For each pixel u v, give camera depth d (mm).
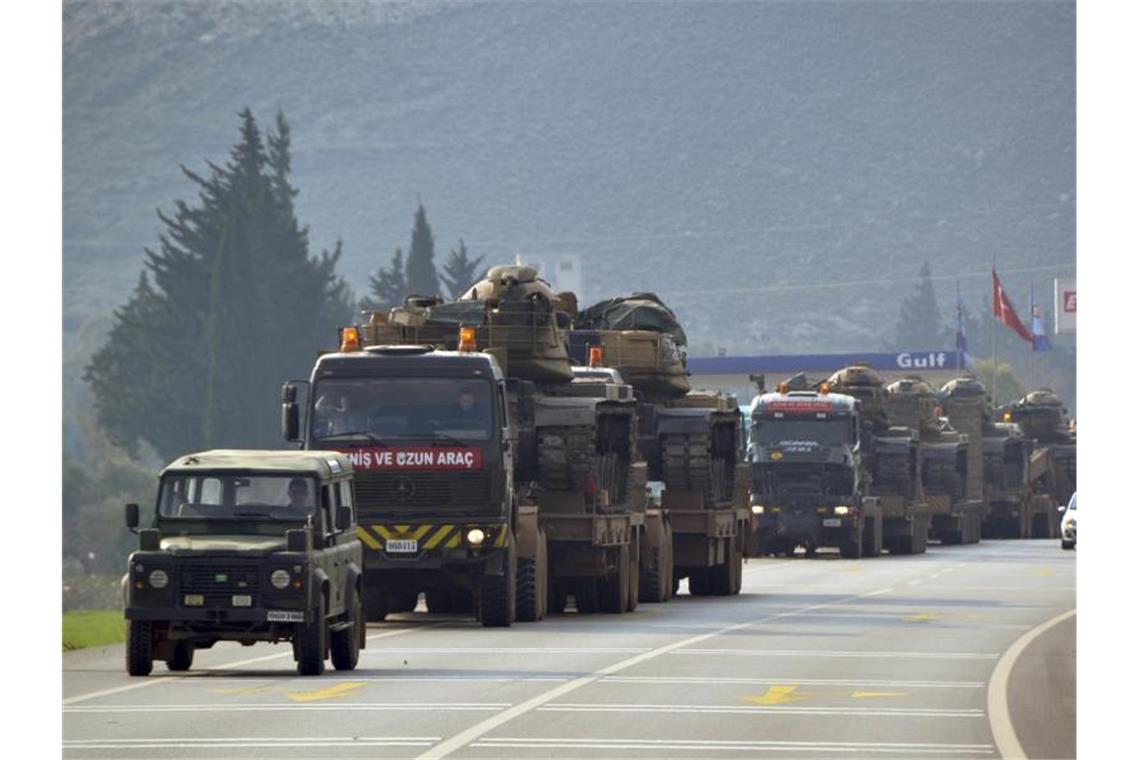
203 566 80562
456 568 111312
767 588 161125
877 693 77688
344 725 66188
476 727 65812
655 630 110562
